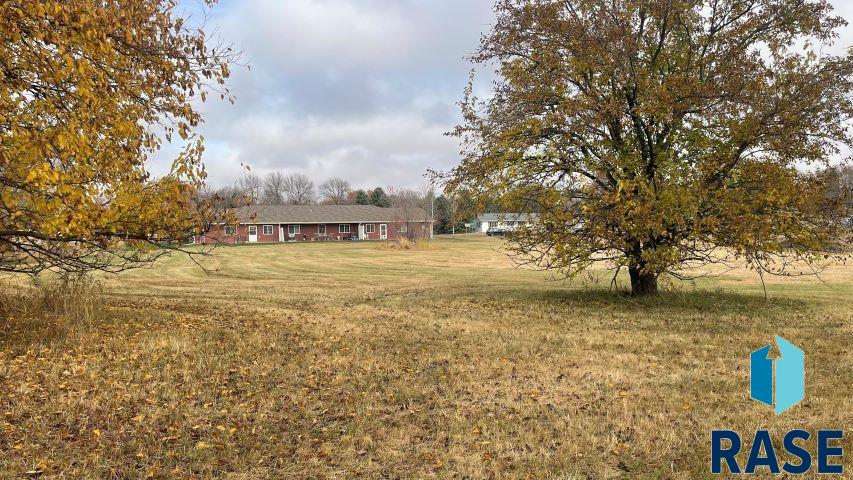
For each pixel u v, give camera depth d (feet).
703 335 30.73
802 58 37.93
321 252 138.92
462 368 23.86
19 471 13.73
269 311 41.68
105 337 28.50
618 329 33.01
